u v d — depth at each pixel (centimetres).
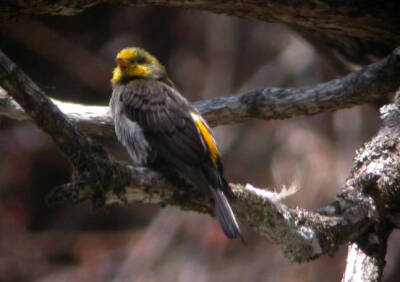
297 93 788
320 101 780
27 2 717
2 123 1802
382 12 755
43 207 1806
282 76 1748
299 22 781
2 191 1783
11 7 721
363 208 677
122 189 618
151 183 634
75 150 600
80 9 745
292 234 652
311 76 1705
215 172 716
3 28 1792
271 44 1780
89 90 1836
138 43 1847
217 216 639
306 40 899
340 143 1598
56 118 596
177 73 1827
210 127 823
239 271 1570
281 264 1545
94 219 1786
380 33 786
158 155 762
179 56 1836
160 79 859
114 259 1717
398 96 762
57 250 1759
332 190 1535
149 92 785
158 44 1848
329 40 873
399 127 732
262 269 1557
